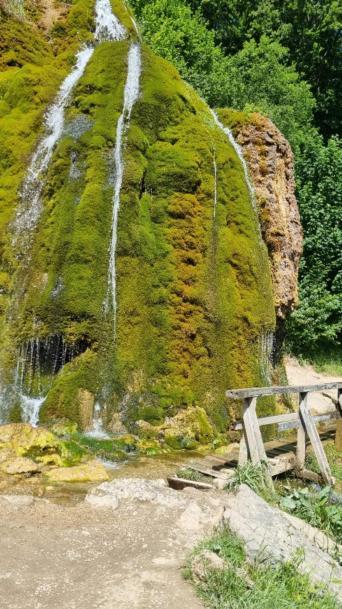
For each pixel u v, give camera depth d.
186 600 4.00
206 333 10.01
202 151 10.84
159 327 9.81
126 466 7.75
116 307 9.48
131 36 15.36
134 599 3.96
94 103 10.85
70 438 8.19
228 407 9.92
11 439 7.48
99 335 9.20
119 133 10.49
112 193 9.94
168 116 11.15
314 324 17.53
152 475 7.39
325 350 18.81
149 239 10.11
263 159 12.19
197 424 9.28
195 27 21.03
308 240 18.27
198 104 12.43
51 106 11.38
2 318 9.55
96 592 4.04
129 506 5.70
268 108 19.34
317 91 28.31
